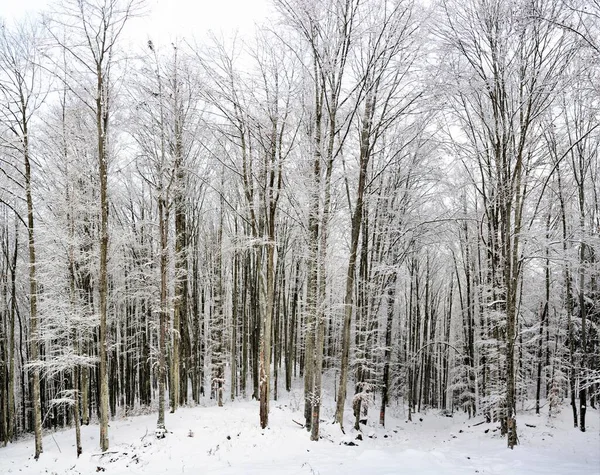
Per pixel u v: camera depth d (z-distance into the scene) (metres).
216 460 10.67
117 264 16.42
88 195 14.27
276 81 12.58
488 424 18.05
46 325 12.60
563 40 11.49
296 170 12.87
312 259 12.59
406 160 17.03
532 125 13.45
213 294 25.86
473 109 13.92
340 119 13.95
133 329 24.75
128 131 13.63
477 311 23.00
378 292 17.75
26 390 28.00
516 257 13.10
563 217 15.54
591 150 15.84
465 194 20.95
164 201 14.42
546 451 11.52
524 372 21.73
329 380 28.59
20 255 20.81
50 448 13.14
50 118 13.42
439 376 33.75
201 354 24.70
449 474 8.05
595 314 19.38
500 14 11.84
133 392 23.97
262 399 13.35
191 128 14.66
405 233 17.75
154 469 10.30
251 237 13.59
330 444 12.07
